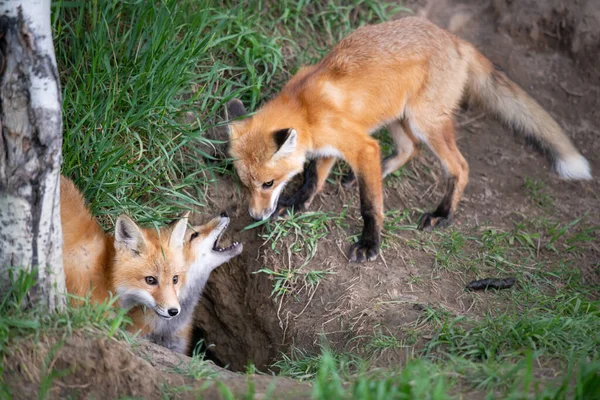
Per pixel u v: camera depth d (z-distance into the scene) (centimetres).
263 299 977
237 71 1120
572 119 1219
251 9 1162
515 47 1262
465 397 600
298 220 1016
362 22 1220
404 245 988
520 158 1173
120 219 795
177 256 834
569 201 1106
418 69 987
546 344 717
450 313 838
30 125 600
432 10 1270
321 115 948
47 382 592
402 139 1067
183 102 995
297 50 1177
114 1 994
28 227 625
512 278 916
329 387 576
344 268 953
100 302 804
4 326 610
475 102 1110
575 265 962
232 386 637
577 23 1244
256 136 930
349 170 1103
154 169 979
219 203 1048
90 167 910
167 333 918
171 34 996
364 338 829
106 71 952
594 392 556
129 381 627
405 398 546
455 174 1013
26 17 578
